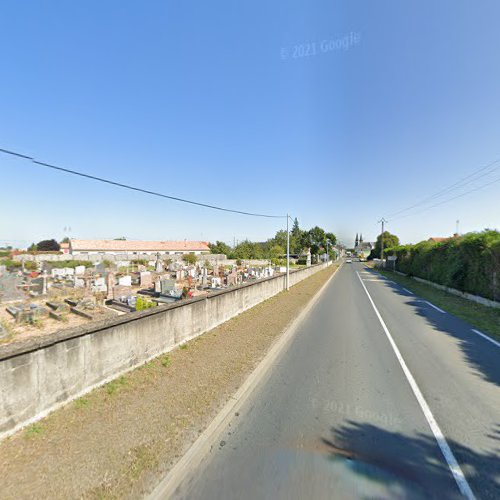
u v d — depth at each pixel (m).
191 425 3.60
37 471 2.77
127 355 5.02
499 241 11.55
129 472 2.80
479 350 6.75
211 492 2.66
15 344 3.37
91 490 2.58
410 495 2.62
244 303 10.52
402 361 6.04
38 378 3.60
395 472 2.91
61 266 33.59
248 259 55.69
